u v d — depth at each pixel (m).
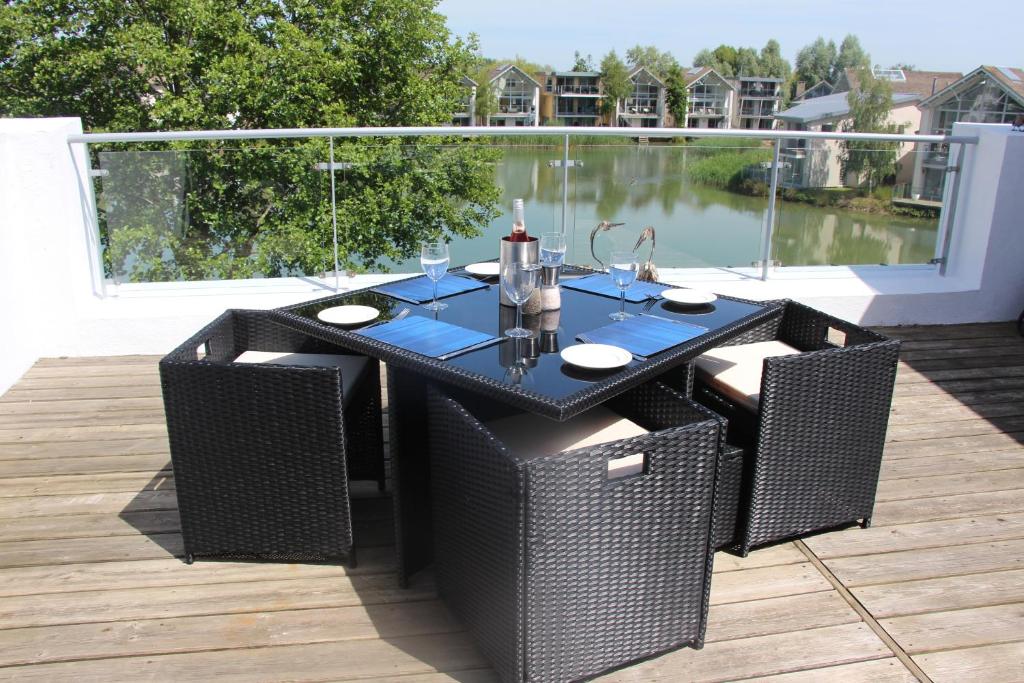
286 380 1.91
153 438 2.92
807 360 2.03
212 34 13.60
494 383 1.64
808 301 4.27
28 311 3.68
